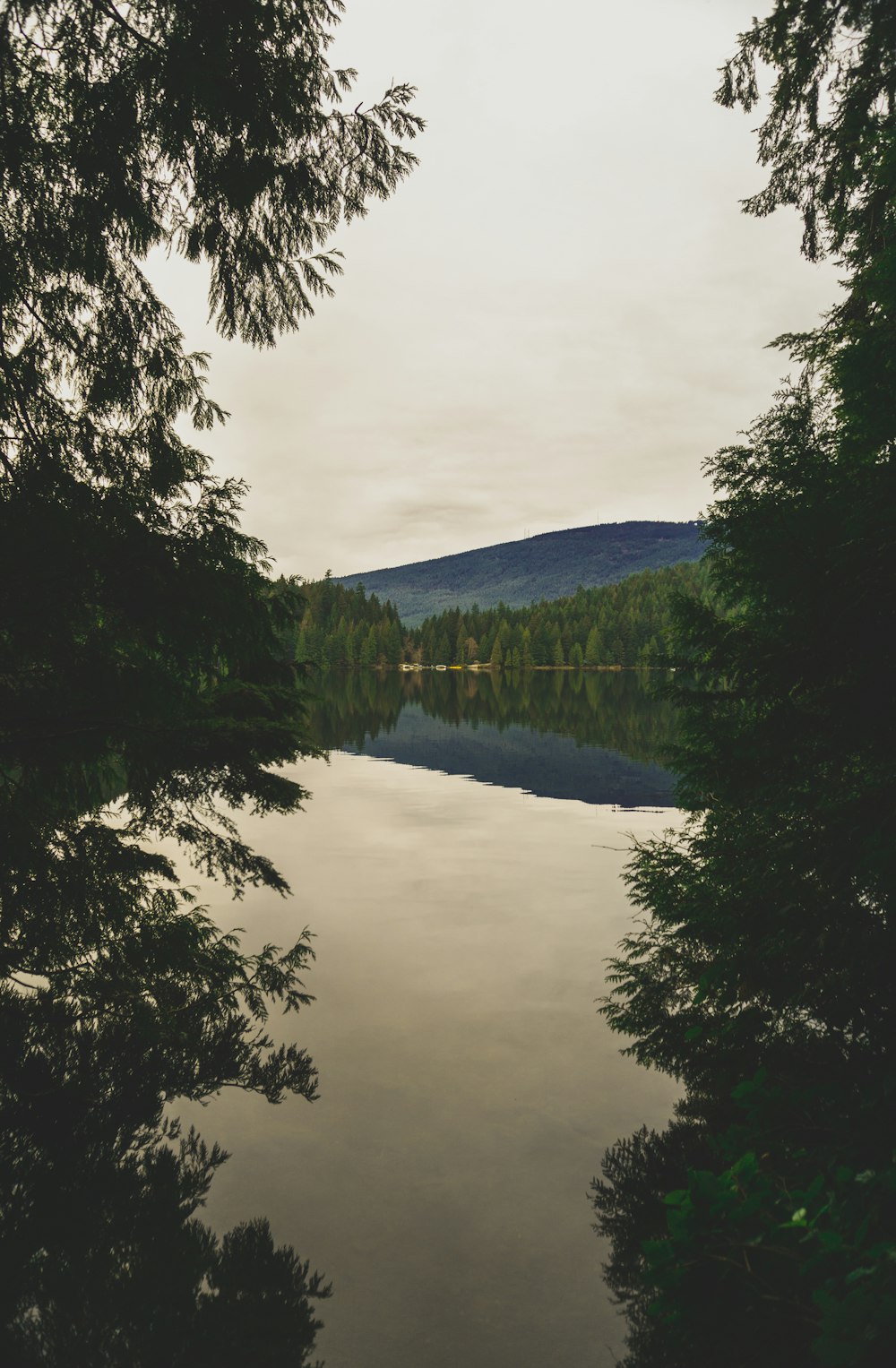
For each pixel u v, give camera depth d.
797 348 4.95
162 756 4.72
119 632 4.56
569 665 143.50
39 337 4.33
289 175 3.86
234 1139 4.61
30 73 3.61
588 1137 4.61
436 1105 5.00
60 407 4.40
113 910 4.90
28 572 3.91
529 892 9.72
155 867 5.12
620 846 12.10
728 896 4.36
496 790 17.73
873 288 4.13
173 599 4.29
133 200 3.77
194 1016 6.04
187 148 3.73
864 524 3.19
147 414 4.77
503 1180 4.22
